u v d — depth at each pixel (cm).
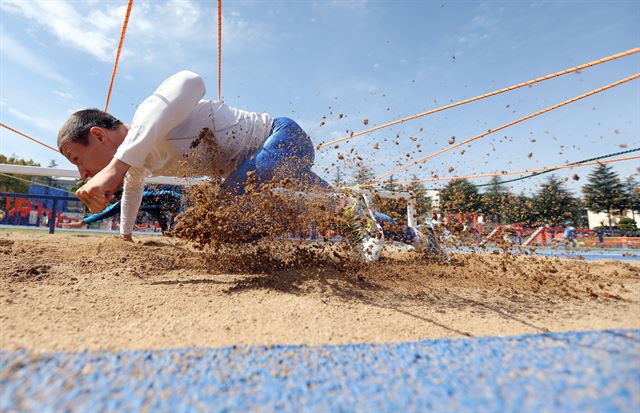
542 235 809
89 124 214
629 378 71
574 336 99
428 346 95
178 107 200
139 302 152
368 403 66
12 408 59
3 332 106
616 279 253
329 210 214
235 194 223
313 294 172
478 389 70
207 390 69
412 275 232
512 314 150
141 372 75
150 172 288
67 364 77
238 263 235
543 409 62
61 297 155
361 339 114
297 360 85
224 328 120
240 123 251
